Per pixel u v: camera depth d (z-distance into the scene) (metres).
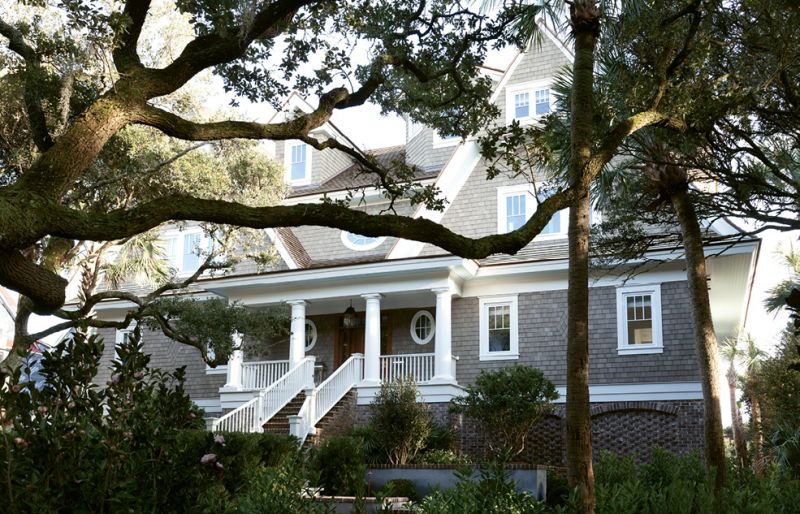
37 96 8.84
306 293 23.11
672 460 14.76
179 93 16.59
